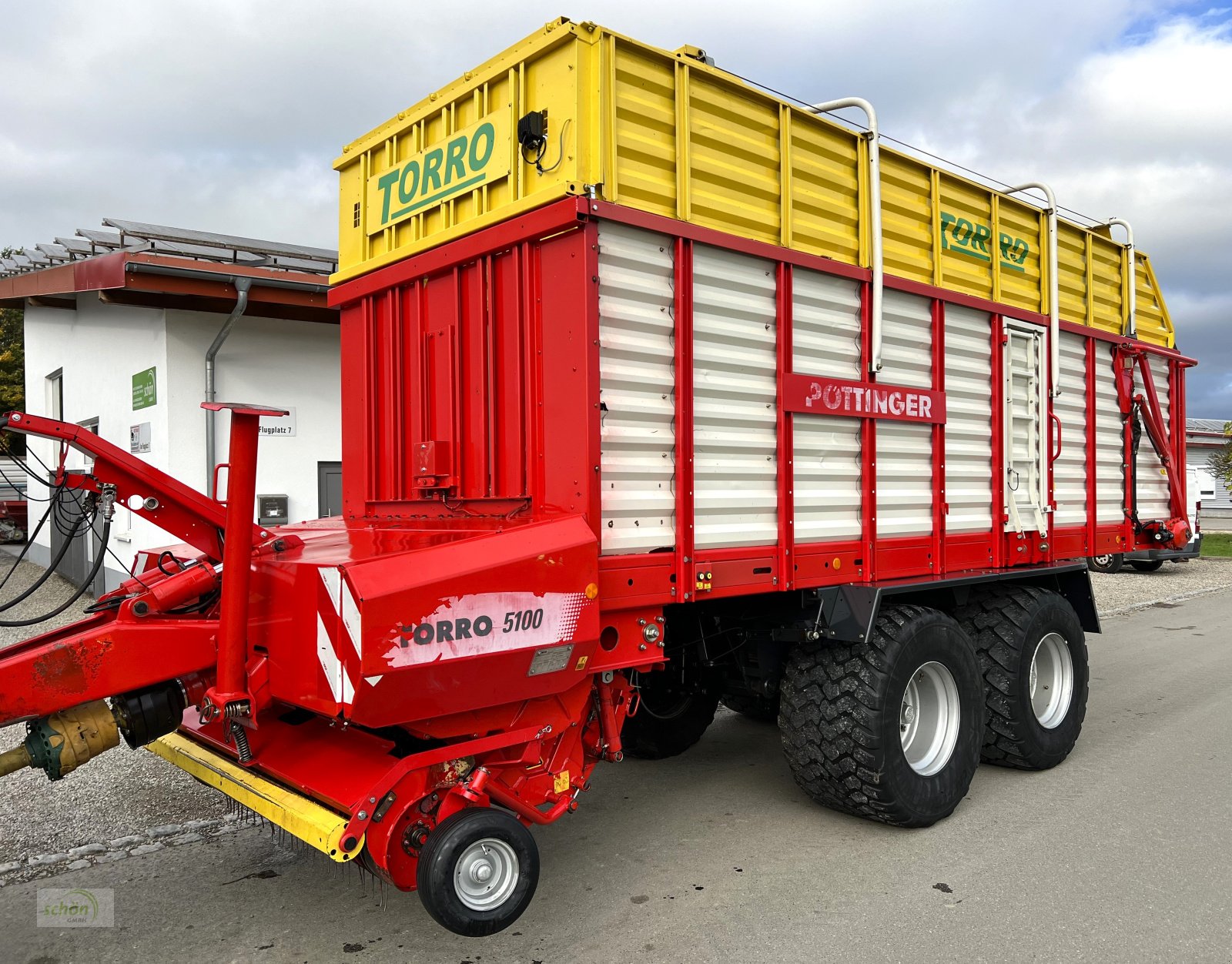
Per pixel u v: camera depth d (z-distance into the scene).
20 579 12.86
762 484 3.75
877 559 4.23
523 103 3.37
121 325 9.67
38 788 4.73
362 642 2.58
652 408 3.33
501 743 3.06
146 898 3.51
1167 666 8.09
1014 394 5.18
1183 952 3.04
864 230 4.20
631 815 4.46
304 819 2.79
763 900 3.47
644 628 3.41
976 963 2.98
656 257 3.35
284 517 9.05
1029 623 4.91
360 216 4.33
